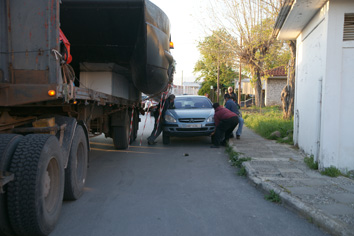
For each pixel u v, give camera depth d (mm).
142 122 19234
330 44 6059
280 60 21359
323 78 6203
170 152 9414
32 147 3447
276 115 17547
